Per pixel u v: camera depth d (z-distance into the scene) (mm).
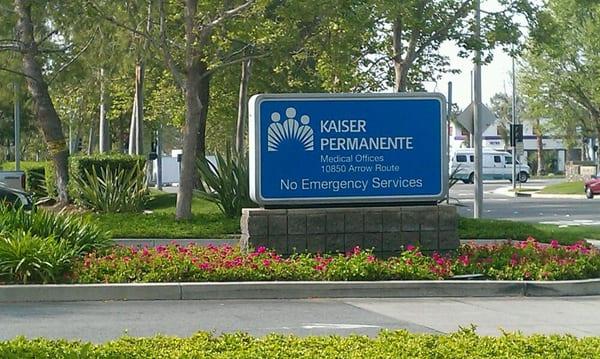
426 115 16656
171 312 13453
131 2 23938
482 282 15500
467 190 63000
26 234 15328
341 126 16406
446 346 8703
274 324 12500
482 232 23438
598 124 59500
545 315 13711
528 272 16078
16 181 36156
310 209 16281
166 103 40531
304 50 28766
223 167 25438
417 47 31641
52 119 30125
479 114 28016
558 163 106062
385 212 16453
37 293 14273
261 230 16141
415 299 15086
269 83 37531
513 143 57250
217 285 14742
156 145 58062
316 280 15250
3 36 28172
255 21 24844
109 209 26875
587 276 16391
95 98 33531
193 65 24625
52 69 31312
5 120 63438
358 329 12117
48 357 7863
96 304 14117
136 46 24953
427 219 16578
